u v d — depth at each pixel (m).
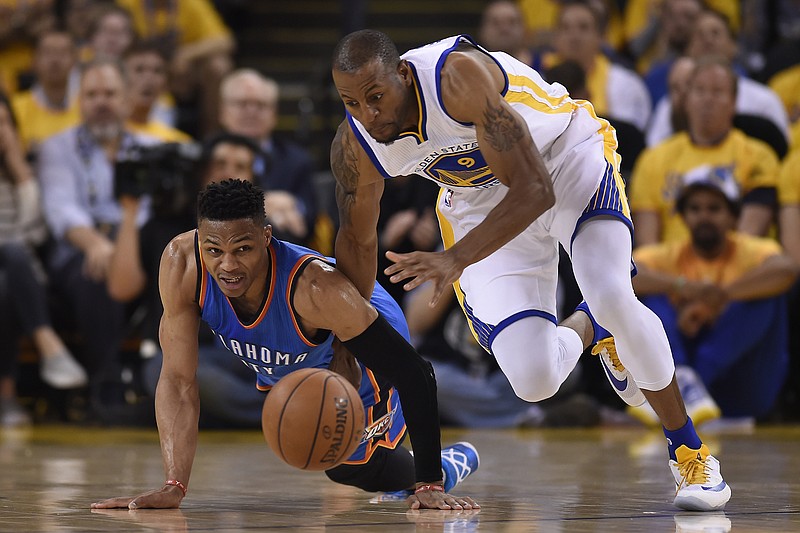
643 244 23.50
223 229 9.02
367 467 10.70
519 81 10.25
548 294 10.95
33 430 22.03
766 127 23.95
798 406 24.69
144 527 8.32
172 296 9.64
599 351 11.32
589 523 8.72
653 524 8.67
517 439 19.27
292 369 10.05
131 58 25.75
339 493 11.37
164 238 22.17
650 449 17.00
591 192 10.42
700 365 22.44
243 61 34.28
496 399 22.78
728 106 23.14
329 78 29.28
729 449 16.94
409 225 23.19
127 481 12.44
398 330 10.68
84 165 24.58
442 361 23.14
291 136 32.53
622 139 24.00
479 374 23.34
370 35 9.19
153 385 21.91
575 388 22.88
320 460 8.62
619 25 31.06
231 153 21.27
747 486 11.76
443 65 9.29
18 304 22.97
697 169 23.23
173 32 29.86
